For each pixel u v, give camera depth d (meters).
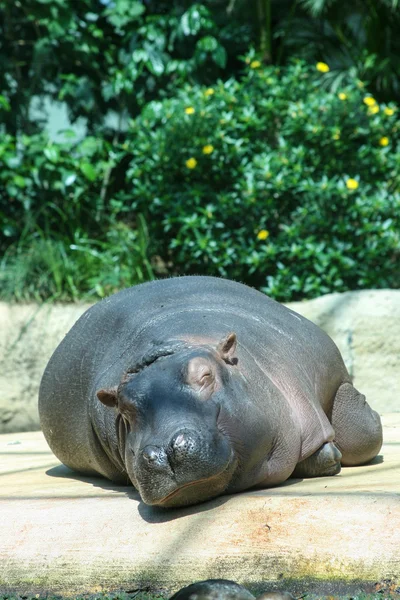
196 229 27.25
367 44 36.00
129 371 10.55
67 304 27.12
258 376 11.22
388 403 24.66
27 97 33.00
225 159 28.39
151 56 32.25
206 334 11.41
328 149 28.53
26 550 10.15
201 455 9.38
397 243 27.11
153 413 9.85
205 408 9.95
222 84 29.28
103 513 10.45
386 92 35.72
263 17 34.75
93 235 31.20
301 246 26.98
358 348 24.83
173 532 9.79
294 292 27.97
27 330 26.12
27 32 34.44
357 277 27.84
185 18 32.34
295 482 11.71
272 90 29.36
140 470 9.44
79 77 33.78
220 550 9.42
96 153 30.84
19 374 25.94
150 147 28.58
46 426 14.16
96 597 9.50
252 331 12.11
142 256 28.42
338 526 9.29
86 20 33.78
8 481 13.84
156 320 12.20
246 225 28.00
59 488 12.70
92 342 13.34
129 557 9.70
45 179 30.08
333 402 13.36
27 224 29.55
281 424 11.16
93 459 13.00
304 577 9.06
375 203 27.30
